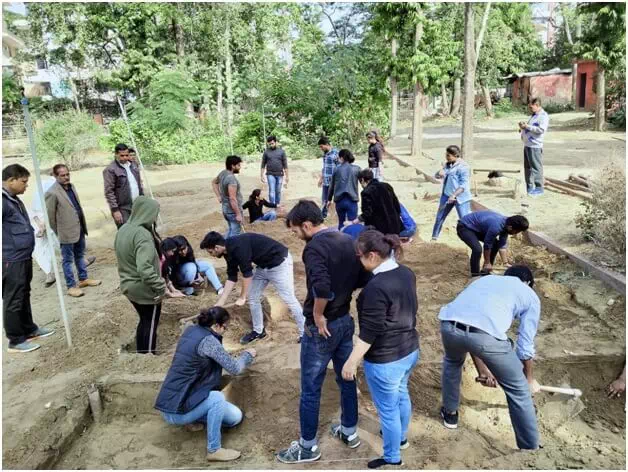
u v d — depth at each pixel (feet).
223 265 24.73
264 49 92.79
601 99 74.90
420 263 23.99
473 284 12.95
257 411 15.11
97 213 39.78
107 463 13.47
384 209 19.61
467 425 14.40
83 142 65.16
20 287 17.75
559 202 30.99
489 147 67.05
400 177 47.44
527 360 12.84
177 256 20.70
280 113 75.20
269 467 12.90
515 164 49.73
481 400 15.23
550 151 57.36
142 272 15.64
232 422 14.15
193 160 69.15
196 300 21.12
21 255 17.63
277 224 30.58
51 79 113.09
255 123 73.05
